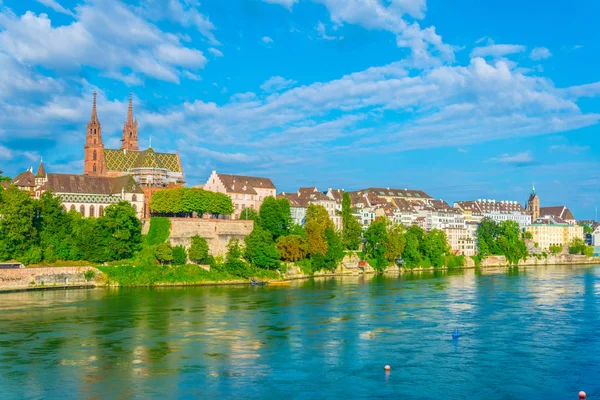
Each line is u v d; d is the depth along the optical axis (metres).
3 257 150.00
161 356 80.62
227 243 184.25
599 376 72.44
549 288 162.62
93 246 161.50
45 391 66.25
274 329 98.38
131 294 140.00
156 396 65.00
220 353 82.44
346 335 94.06
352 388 67.75
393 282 179.00
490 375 72.69
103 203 199.25
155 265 164.62
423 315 112.69
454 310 118.88
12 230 151.12
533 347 86.38
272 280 176.38
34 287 145.12
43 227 162.38
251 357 80.38
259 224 197.25
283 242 189.12
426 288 160.50
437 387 68.19
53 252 157.75
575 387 68.50
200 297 135.88
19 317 107.19
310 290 153.00
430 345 87.50
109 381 69.81
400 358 80.12
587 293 149.75
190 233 179.75
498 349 85.12
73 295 136.75
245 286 162.12
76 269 151.88
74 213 177.00
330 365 76.69
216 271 170.62
